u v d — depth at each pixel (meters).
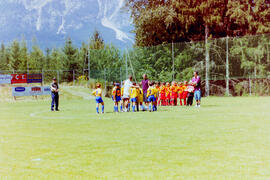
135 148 8.77
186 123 13.87
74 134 11.49
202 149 8.45
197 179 5.98
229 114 17.47
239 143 9.18
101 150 8.62
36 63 90.06
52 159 7.73
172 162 7.21
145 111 21.12
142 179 6.05
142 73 47.00
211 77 44.25
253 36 42.25
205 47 44.53
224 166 6.80
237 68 42.88
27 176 6.39
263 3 45.28
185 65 44.69
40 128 13.37
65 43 81.25
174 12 47.31
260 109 20.55
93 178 6.17
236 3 45.34
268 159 7.33
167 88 27.50
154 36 51.59
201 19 49.38
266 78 41.25
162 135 10.80
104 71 45.34
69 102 34.84
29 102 36.03
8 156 8.13
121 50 53.72
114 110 21.88
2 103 35.25
